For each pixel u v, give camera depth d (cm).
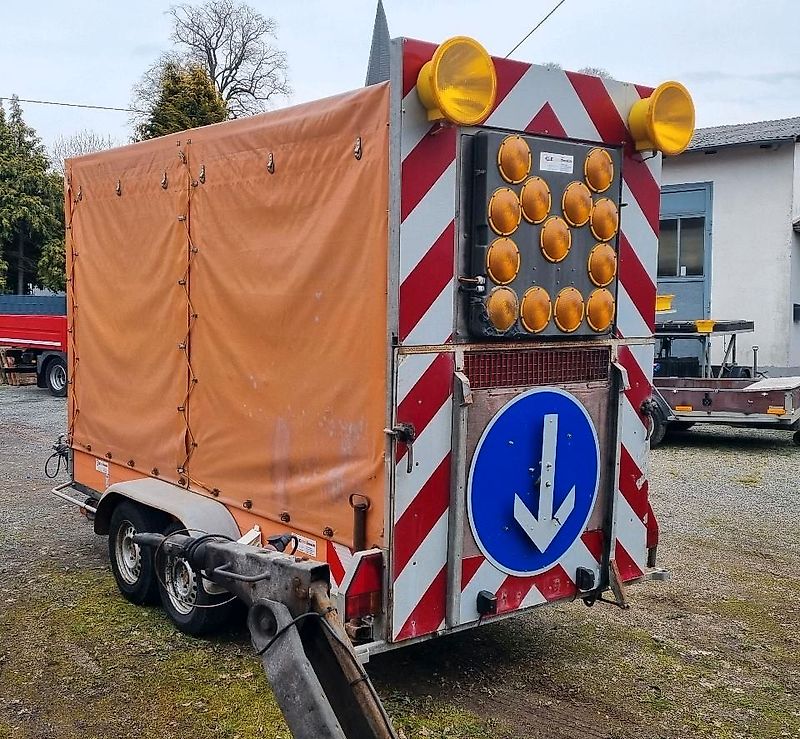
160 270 491
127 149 520
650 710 393
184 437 479
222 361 442
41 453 1027
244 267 422
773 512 767
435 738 363
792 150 1756
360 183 351
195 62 3275
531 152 364
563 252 377
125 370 535
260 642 246
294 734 224
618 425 414
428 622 362
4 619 492
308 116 377
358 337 357
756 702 403
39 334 1650
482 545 375
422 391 349
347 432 367
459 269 356
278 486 409
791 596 547
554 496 397
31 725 377
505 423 377
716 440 1176
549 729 374
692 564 613
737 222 1830
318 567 243
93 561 600
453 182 349
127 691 407
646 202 416
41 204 2880
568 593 411
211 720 380
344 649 236
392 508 347
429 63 327
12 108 2938
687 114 404
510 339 372
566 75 379
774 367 1698
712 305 1870
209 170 445
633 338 420
